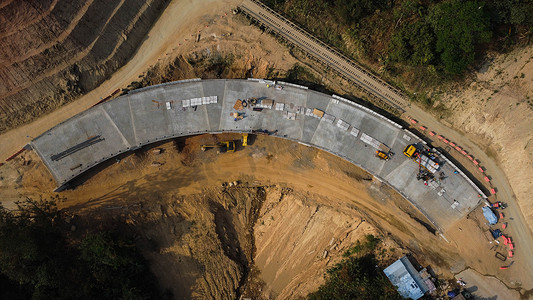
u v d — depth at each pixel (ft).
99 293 181.88
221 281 196.95
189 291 195.00
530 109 177.88
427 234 188.34
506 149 187.11
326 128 195.83
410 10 184.85
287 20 203.92
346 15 194.18
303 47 201.87
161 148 200.03
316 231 197.88
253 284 201.98
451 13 171.53
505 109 183.01
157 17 206.59
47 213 180.86
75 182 192.65
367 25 195.62
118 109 194.70
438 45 177.17
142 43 204.33
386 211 192.65
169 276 194.49
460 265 183.83
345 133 195.00
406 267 181.98
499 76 183.11
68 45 186.91
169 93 197.47
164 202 195.83
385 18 192.03
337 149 194.08
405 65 192.54
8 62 181.16
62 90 193.47
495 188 189.57
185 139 203.10
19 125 194.90
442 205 188.03
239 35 203.72
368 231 190.29
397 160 191.52
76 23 185.78
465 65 176.24
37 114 195.42
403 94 198.49
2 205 187.11
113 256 176.96
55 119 196.03
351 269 183.11
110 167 195.21
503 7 173.06
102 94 199.00
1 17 173.47
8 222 169.37
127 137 193.26
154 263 193.36
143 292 186.09
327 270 191.52
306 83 205.77
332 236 196.34
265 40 203.10
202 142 202.90
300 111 197.26
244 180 202.49
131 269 185.26
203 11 206.80
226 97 198.29
